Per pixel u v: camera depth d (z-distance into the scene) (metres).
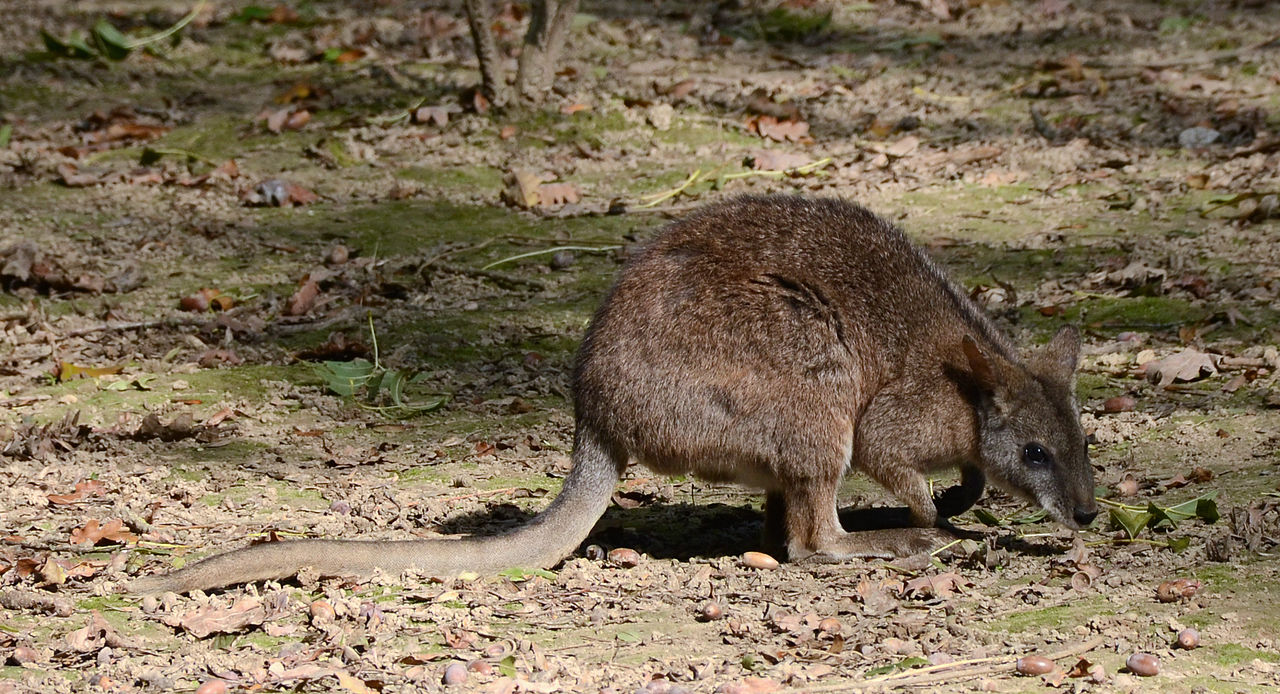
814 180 13.29
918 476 7.17
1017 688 5.35
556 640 5.95
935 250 11.66
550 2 14.70
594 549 7.11
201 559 6.89
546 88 14.92
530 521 6.92
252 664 5.68
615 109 14.77
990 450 7.09
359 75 16.25
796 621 6.02
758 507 7.94
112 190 13.54
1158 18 17.86
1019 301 10.62
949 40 17.38
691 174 13.55
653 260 7.05
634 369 6.82
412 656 5.69
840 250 7.13
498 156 14.14
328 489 8.04
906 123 14.49
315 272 11.49
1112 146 13.72
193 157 14.14
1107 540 7.02
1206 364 9.15
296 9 19.31
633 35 17.41
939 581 6.46
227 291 11.39
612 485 6.96
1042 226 12.08
